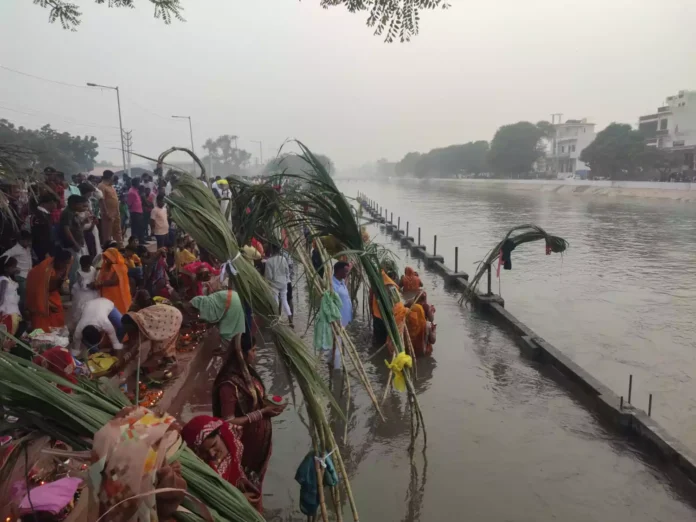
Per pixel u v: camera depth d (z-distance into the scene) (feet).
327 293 21.54
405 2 27.43
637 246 75.25
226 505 9.39
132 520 7.22
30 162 20.52
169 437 7.79
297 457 19.20
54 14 31.86
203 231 15.15
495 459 19.35
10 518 9.17
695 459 17.79
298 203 20.33
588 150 214.48
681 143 212.43
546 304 44.04
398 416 22.66
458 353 30.91
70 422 8.57
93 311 21.81
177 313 22.75
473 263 63.98
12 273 23.41
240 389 13.69
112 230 40.32
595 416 22.88
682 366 29.89
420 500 16.88
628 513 16.35
